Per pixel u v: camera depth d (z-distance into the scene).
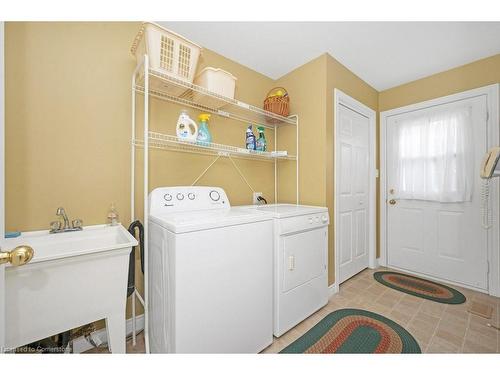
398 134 2.66
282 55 2.03
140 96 1.53
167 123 1.66
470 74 2.15
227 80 1.63
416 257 2.51
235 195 2.09
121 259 0.98
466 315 1.68
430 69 2.30
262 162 2.33
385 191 2.78
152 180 1.58
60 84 1.23
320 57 2.03
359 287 2.19
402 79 2.53
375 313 1.71
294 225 1.51
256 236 1.29
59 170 1.23
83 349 1.30
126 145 1.46
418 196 2.47
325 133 1.99
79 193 1.29
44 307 0.82
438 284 2.26
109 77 1.40
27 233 1.12
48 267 0.82
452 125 2.25
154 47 1.26
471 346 1.34
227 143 2.03
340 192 2.26
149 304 1.35
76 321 0.89
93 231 1.23
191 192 1.60
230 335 1.15
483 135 2.07
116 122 1.42
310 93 2.11
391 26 1.67
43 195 1.19
